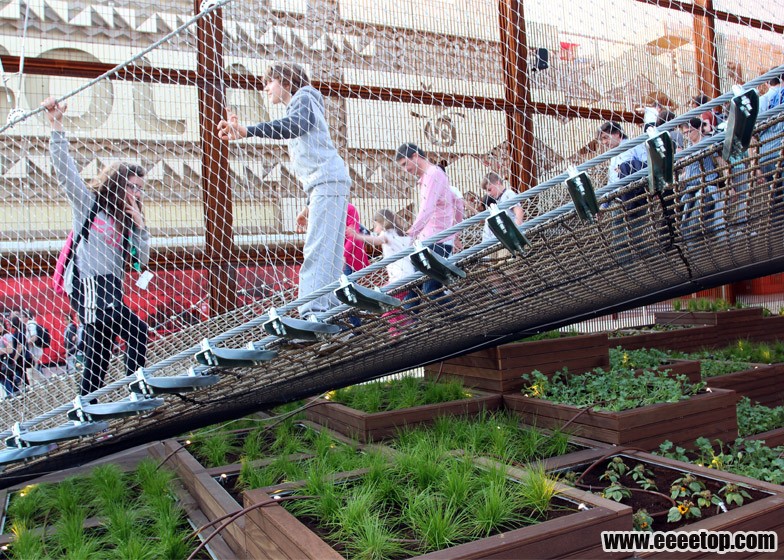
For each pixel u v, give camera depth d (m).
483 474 2.98
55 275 3.71
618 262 3.59
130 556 2.86
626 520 2.50
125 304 3.96
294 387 4.41
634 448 3.71
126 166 3.75
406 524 2.64
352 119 4.29
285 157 4.61
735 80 5.61
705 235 3.52
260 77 4.58
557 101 5.04
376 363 4.43
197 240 4.46
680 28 5.56
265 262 4.51
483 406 4.83
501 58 4.86
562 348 5.38
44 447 3.51
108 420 3.47
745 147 2.27
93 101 4.55
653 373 4.98
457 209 4.14
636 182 2.58
